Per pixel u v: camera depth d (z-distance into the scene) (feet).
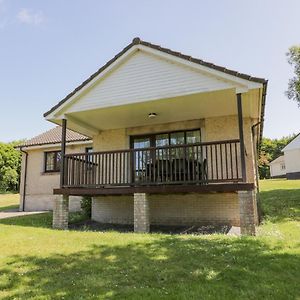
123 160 36.17
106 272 16.28
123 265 17.38
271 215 37.60
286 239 23.12
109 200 40.34
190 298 12.57
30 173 59.47
